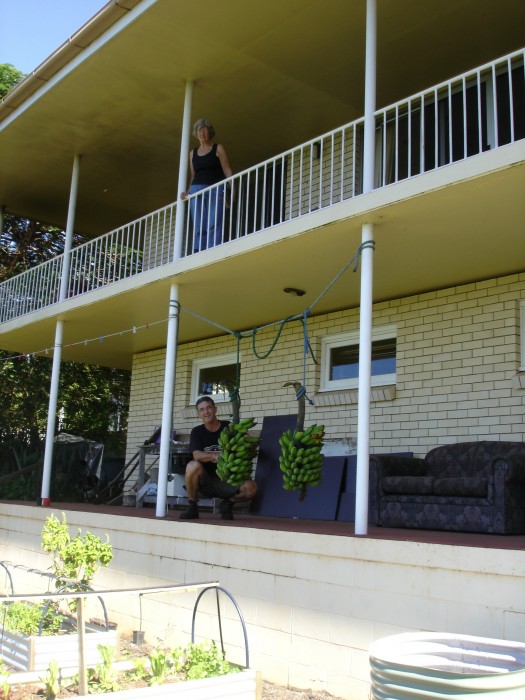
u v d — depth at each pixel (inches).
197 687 148.4
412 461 270.8
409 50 310.8
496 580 160.9
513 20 289.0
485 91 295.0
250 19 287.3
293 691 195.8
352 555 191.0
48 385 708.0
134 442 474.9
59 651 189.0
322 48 309.3
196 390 440.8
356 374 346.9
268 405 382.6
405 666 115.4
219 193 330.3
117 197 479.5
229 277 301.7
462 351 299.6
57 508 341.1
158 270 310.8
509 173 197.0
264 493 308.8
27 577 346.3
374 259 271.7
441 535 208.1
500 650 132.3
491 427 284.2
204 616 234.5
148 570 264.5
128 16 290.4
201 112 364.8
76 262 410.6
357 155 341.7
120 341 448.8
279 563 211.9
